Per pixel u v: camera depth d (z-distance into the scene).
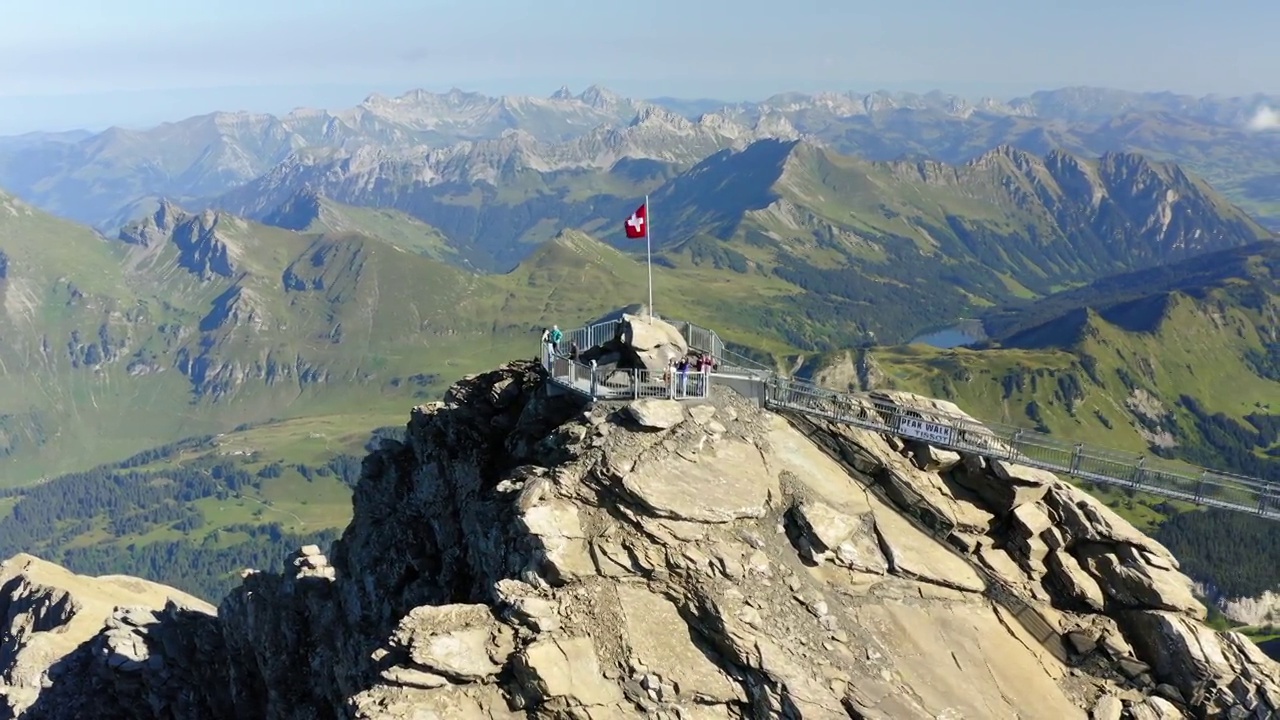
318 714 50.88
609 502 37.38
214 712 61.78
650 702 32.06
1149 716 36.16
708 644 34.25
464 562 46.12
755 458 40.59
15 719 69.19
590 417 41.72
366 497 58.62
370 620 49.91
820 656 34.25
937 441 42.06
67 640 81.38
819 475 41.12
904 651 35.75
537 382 51.47
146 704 64.38
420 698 31.28
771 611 35.06
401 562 50.56
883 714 32.72
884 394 47.88
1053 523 41.16
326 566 60.72
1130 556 39.62
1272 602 187.12
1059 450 44.62
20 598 96.25
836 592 37.12
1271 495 42.31
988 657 36.69
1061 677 37.22
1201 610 38.34
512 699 31.83
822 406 44.53
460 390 54.53
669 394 42.66
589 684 32.12
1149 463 44.31
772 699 32.12
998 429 45.72
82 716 65.19
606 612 34.19
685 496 37.28
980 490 42.22
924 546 39.97
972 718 33.88
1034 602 39.44
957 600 38.69
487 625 33.66
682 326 51.41
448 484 51.00
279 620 57.66
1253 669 36.69
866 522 39.94
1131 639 38.59
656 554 35.75
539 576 35.12
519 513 36.34
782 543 37.97
